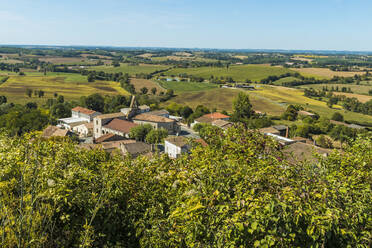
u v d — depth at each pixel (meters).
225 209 6.89
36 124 92.44
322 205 7.04
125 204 9.56
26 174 8.62
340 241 7.48
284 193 7.12
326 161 10.39
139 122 94.62
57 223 8.65
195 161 9.71
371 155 10.44
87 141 85.00
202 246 7.05
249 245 6.85
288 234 6.93
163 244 7.90
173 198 9.08
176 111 132.88
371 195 7.97
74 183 9.09
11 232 6.91
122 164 10.22
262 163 9.13
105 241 8.82
